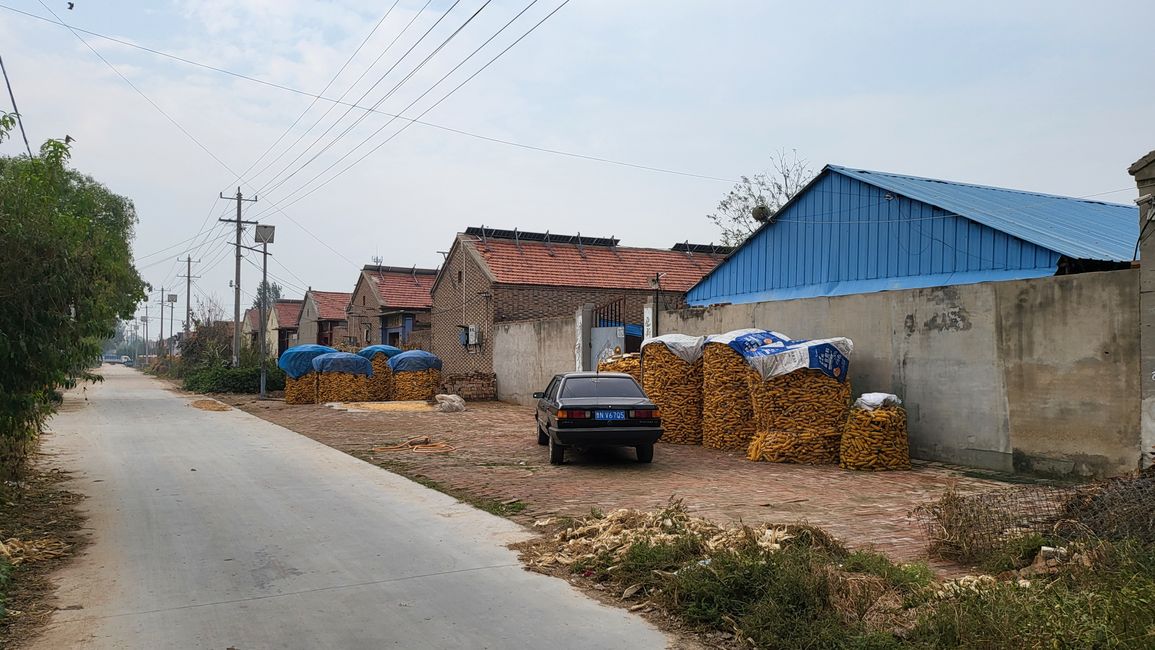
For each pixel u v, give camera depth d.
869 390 13.33
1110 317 9.73
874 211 16.75
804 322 14.69
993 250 13.98
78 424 19.30
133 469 11.87
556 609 5.34
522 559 6.65
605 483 10.52
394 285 42.66
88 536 7.46
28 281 7.72
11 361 7.87
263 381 31.72
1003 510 6.95
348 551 6.89
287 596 5.60
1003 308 11.10
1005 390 11.08
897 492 9.73
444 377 29.78
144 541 7.26
